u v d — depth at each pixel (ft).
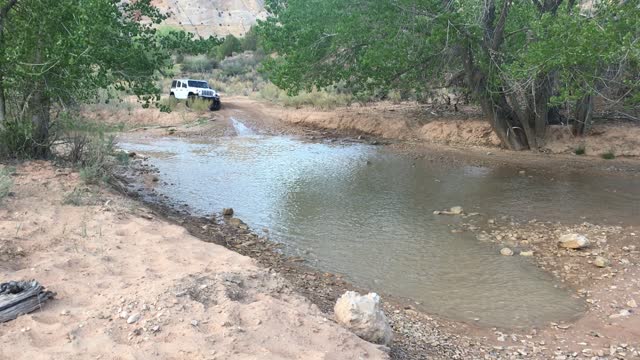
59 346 12.12
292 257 27.50
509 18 55.01
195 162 54.24
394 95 92.58
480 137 66.28
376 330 15.07
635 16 41.70
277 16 62.80
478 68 57.77
